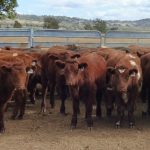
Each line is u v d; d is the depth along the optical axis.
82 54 12.41
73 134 10.44
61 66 10.73
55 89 15.44
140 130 10.93
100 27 37.06
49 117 12.73
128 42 24.05
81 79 10.71
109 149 9.05
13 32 22.45
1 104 10.48
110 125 11.54
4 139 9.88
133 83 10.98
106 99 12.65
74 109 11.09
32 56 14.15
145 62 12.52
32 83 14.62
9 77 10.14
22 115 12.40
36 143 9.53
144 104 14.62
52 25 41.06
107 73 11.77
